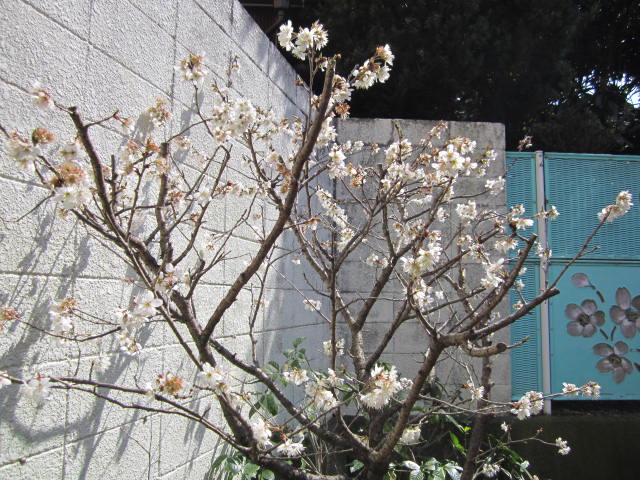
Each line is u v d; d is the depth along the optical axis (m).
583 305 4.61
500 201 4.57
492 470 3.24
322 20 6.93
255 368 2.16
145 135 2.13
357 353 2.83
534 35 6.88
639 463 4.08
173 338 2.33
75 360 1.79
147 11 2.23
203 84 2.65
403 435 2.19
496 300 1.77
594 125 7.07
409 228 2.56
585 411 4.63
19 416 1.56
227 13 2.94
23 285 1.60
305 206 3.89
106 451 1.92
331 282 2.40
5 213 1.54
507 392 4.41
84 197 1.31
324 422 3.20
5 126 1.54
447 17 6.47
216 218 2.69
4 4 1.54
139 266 1.54
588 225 4.69
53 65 1.71
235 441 2.02
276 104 3.60
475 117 7.77
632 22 8.10
